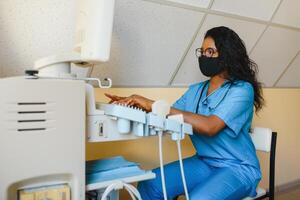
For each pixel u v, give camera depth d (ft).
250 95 4.41
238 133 4.42
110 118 3.01
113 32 4.64
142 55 5.22
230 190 4.07
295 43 7.36
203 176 4.63
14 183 2.44
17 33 3.95
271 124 8.27
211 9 5.27
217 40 4.49
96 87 5.16
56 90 2.55
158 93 6.01
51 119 2.54
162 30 5.07
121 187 3.04
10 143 2.40
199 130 3.90
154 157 6.01
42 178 2.59
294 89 8.96
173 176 4.51
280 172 8.55
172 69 5.81
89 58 2.97
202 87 4.99
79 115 2.66
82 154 2.70
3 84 2.38
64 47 4.39
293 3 6.25
